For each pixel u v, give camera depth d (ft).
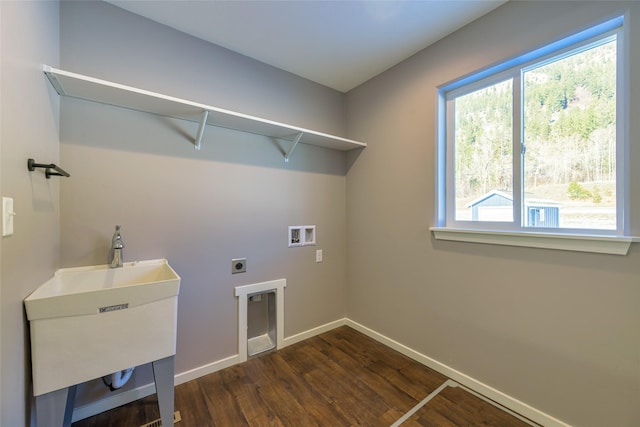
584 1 4.31
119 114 5.31
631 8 3.91
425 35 6.19
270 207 7.39
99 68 5.12
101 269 4.99
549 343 4.76
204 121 5.64
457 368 6.08
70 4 4.89
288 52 6.83
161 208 5.76
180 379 6.00
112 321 3.79
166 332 4.23
